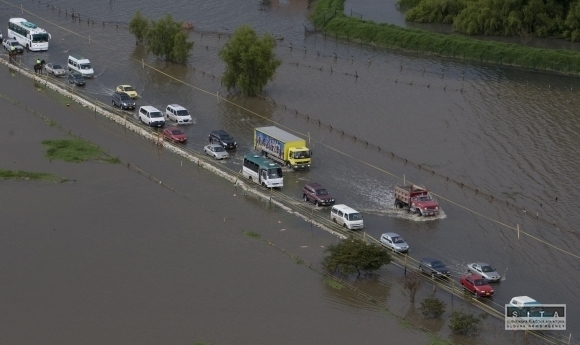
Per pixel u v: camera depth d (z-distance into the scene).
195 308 106.81
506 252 124.94
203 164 152.75
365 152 160.88
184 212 134.00
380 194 143.00
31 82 193.50
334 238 127.31
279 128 168.38
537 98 197.00
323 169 152.50
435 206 134.62
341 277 116.69
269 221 132.12
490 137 170.50
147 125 169.62
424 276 117.06
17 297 107.31
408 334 103.62
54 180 142.75
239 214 134.12
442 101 192.25
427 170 152.62
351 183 146.88
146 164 152.12
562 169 155.00
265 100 188.88
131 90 185.88
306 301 110.06
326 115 180.25
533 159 159.38
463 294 112.62
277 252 122.62
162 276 114.19
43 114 173.00
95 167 149.50
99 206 134.50
